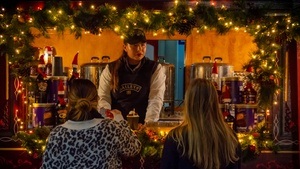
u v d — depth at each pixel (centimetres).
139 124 353
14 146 398
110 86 365
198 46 432
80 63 426
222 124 220
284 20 355
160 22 346
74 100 235
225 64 394
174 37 427
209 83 225
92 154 225
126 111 366
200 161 210
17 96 395
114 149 234
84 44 427
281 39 375
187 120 221
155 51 429
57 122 357
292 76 397
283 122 398
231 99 361
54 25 351
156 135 348
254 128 362
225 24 353
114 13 345
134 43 347
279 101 397
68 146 225
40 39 420
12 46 358
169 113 407
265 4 371
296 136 400
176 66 433
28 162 399
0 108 397
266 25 357
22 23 354
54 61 361
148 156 341
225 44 430
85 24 340
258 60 366
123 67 366
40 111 356
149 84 366
